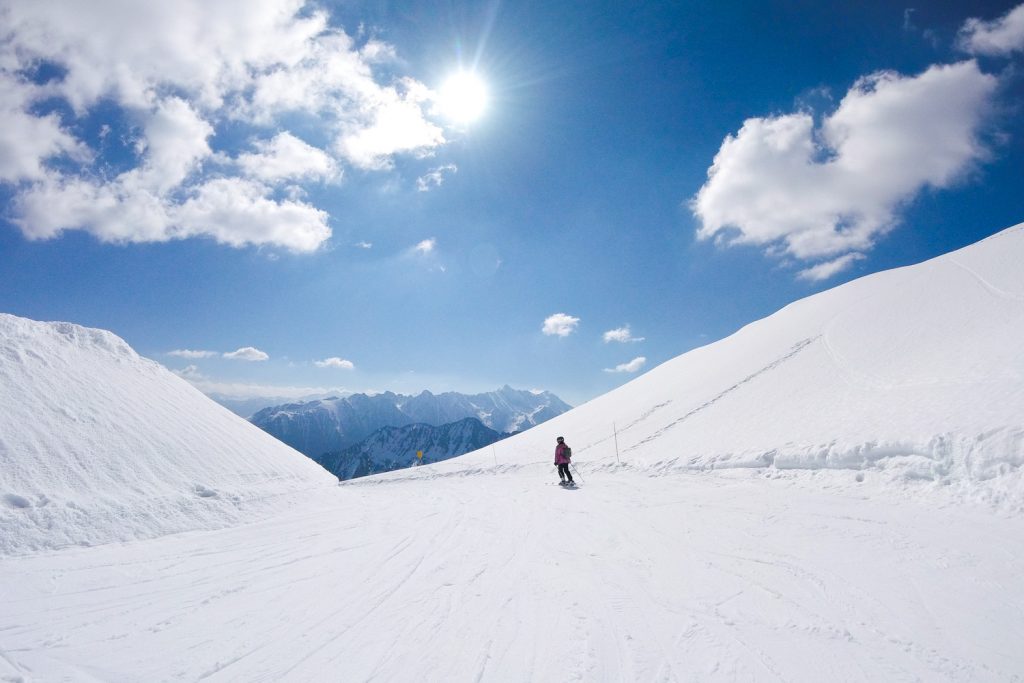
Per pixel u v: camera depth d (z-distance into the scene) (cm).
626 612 568
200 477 1248
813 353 2683
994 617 503
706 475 1611
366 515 1288
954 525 793
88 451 1114
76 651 530
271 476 1443
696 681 418
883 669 424
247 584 744
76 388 1293
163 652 525
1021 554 648
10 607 655
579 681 427
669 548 817
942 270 2969
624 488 1541
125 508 1016
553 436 3712
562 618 562
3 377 1175
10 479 942
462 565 797
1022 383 1170
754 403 2361
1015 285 2227
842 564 676
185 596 697
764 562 710
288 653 512
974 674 411
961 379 1440
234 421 1736
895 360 2053
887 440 1192
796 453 1412
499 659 474
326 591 702
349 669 470
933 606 535
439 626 560
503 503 1434
